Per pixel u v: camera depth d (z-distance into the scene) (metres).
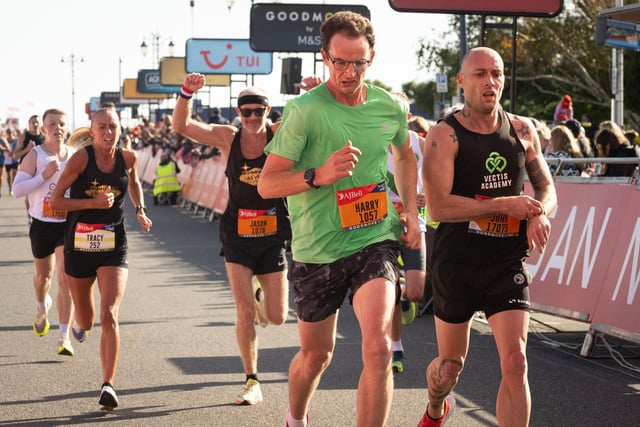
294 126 5.19
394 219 5.59
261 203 7.21
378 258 5.25
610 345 9.01
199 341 9.15
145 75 49.88
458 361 5.54
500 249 5.33
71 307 8.57
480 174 5.32
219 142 7.34
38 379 7.70
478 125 5.34
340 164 4.90
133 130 48.81
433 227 10.60
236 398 7.04
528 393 5.04
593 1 42.72
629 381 7.58
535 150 5.51
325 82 5.35
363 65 5.10
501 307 5.29
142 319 10.38
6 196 34.84
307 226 5.33
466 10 15.23
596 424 6.34
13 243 18.75
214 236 19.81
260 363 8.17
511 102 15.95
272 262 7.31
